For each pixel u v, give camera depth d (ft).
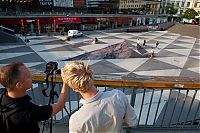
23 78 5.02
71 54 70.18
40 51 72.23
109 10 209.77
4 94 5.23
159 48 84.69
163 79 9.22
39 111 5.23
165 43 98.68
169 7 275.18
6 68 4.96
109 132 5.40
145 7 245.04
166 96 31.48
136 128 11.17
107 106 5.26
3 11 137.59
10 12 135.44
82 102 5.39
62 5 170.71
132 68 56.54
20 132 5.02
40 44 84.23
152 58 67.36
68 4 174.60
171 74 53.67
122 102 5.50
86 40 98.37
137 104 29.43
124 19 195.42
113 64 59.21
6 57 63.52
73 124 5.23
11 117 4.90
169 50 81.82
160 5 267.39
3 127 4.97
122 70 54.65
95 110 5.18
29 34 112.68
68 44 86.79
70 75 5.12
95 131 5.22
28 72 5.25
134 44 92.53
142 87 9.12
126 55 68.18
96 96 5.30
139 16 214.48
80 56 67.67
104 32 135.85
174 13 276.82
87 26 165.27
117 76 9.24
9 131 4.95
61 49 76.74
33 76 8.82
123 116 5.57
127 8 227.81
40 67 55.62
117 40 101.86
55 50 74.79
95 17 169.48
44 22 140.36
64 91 6.12
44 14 140.05
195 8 274.16
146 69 56.29
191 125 11.76
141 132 11.01
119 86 9.04
